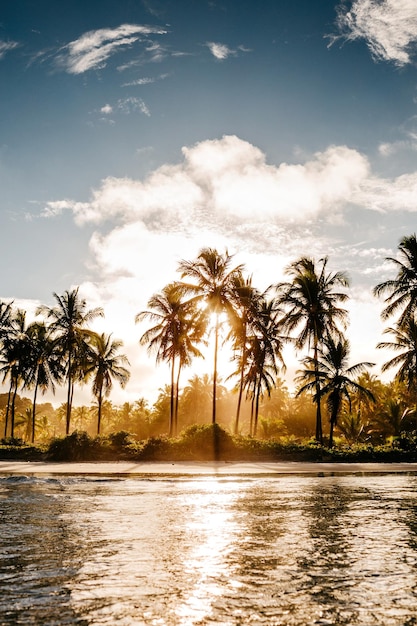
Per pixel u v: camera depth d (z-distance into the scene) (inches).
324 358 1904.5
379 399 2726.4
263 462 1510.8
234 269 1873.8
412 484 952.9
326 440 1974.7
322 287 1926.7
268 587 298.2
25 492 787.4
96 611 255.6
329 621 245.0
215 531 473.1
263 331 2100.1
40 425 4072.3
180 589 292.7
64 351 2288.4
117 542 420.8
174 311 2156.7
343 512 599.2
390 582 311.0
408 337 1861.5
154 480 999.0
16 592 285.9
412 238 1793.8
